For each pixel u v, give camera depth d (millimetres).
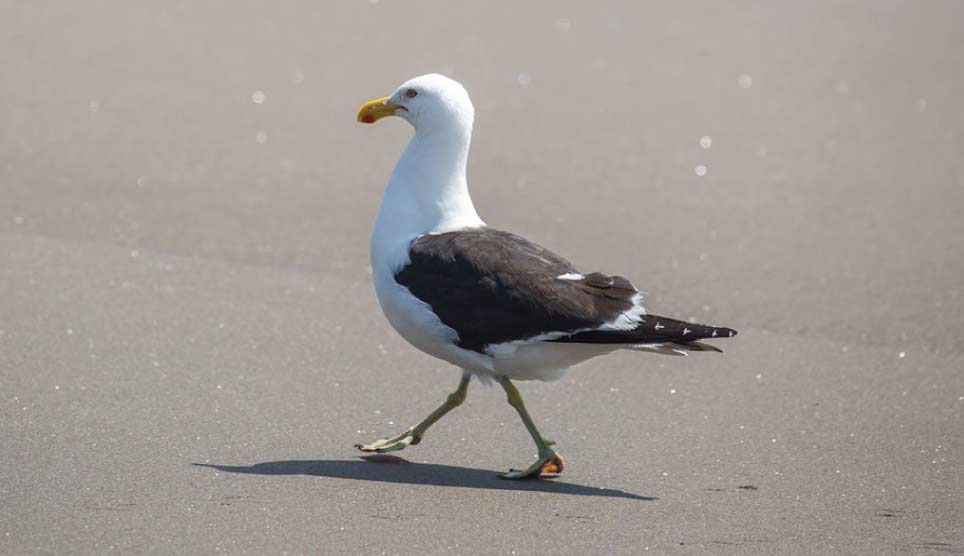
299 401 10570
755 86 23172
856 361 12328
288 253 14672
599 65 23844
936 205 17594
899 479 9570
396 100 9961
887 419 10883
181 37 23734
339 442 9781
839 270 15055
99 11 24953
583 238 15719
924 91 23328
